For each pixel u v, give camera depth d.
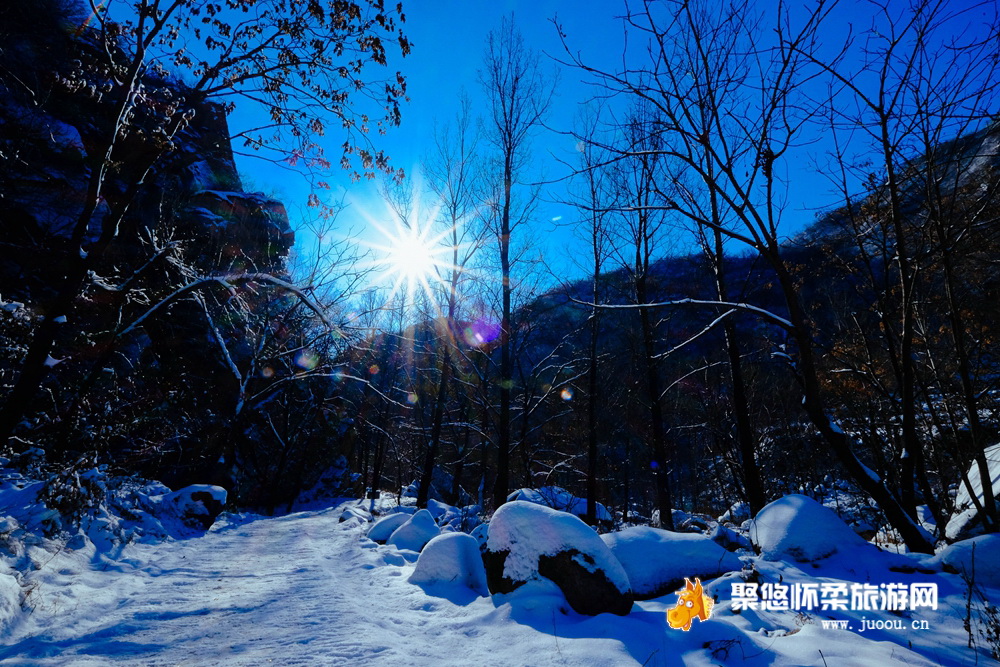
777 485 17.66
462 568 6.66
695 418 20.98
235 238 21.91
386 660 4.00
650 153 6.91
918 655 3.76
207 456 21.81
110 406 12.85
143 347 18.59
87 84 8.74
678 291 15.63
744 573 5.66
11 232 14.42
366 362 27.20
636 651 3.94
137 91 8.53
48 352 7.66
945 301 8.88
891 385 10.71
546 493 15.47
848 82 6.41
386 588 6.67
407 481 35.31
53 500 7.77
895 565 5.73
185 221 19.14
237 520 16.03
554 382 17.59
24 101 14.15
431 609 5.65
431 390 24.66
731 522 17.77
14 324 10.20
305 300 10.71
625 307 7.66
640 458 25.70
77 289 7.90
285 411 28.28
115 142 8.37
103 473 9.49
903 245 7.36
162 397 17.77
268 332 21.94
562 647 4.07
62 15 15.12
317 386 29.17
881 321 8.45
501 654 4.15
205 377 23.03
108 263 14.16
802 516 6.61
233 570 8.00
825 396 12.41
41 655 4.19
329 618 5.18
